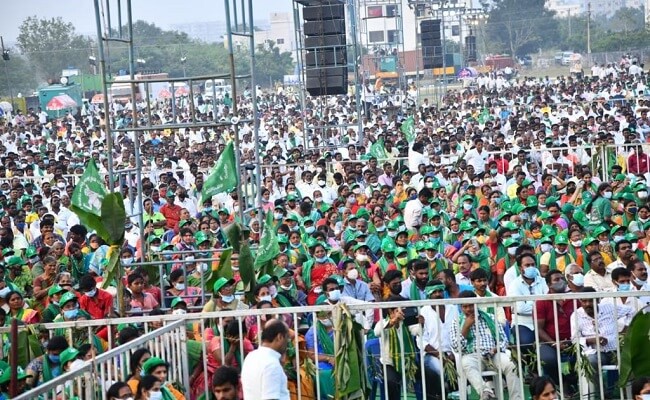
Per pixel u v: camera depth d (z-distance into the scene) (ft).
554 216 62.34
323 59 95.76
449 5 256.11
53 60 343.26
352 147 99.09
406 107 177.99
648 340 33.55
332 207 66.85
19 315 41.68
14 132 162.91
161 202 76.54
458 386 36.22
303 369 36.17
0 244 60.54
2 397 33.04
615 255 53.52
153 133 147.74
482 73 283.59
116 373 32.01
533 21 398.01
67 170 99.04
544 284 43.27
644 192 71.51
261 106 213.25
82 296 42.55
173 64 321.11
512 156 89.35
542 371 37.55
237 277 44.09
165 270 55.01
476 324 35.27
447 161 95.66
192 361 35.78
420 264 43.73
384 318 37.55
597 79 232.53
